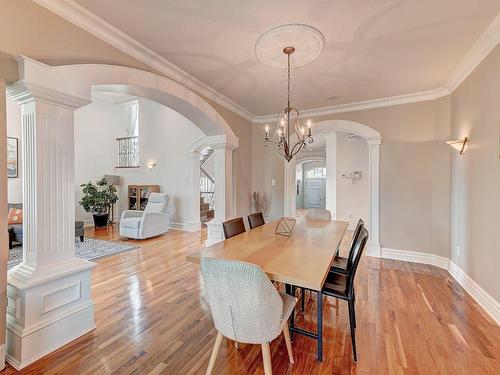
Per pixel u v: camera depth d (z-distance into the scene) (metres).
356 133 4.48
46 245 1.89
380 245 4.30
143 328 2.22
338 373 1.71
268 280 1.42
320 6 2.04
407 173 4.11
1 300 1.73
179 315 2.44
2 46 1.71
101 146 7.76
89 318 2.15
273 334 1.50
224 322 1.52
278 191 5.35
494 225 2.44
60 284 1.95
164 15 2.17
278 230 2.76
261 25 2.30
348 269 2.20
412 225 4.10
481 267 2.70
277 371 1.73
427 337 2.11
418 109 4.02
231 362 1.82
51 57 1.98
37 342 1.80
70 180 2.06
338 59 2.88
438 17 2.16
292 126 5.09
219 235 4.62
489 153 2.54
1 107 1.71
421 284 3.21
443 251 3.80
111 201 7.19
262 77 3.38
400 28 2.31
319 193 13.27
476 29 2.32
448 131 3.74
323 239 2.48
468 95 3.06
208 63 2.99
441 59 2.88
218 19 2.22
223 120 4.33
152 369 1.74
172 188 7.17
